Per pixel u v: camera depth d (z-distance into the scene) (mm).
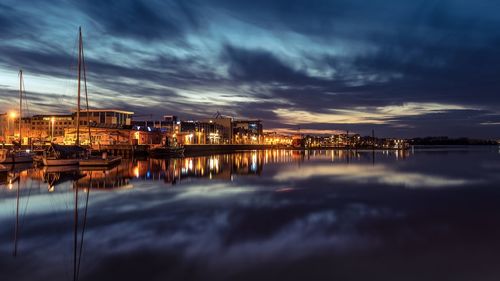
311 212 18844
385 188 28734
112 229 15281
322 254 12086
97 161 49812
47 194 25359
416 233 14719
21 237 14211
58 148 49375
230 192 26391
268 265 11133
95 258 11734
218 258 11711
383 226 15820
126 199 23141
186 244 13141
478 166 56625
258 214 18312
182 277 10273
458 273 10594
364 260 11547
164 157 88188
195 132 164000
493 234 14625
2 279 10172
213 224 16141
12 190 27406
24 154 55781
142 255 12000
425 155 110938
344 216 17859
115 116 137125
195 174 41906
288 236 14164
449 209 19859
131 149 87125
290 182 33250
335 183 32344
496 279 10203
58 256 11961
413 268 10953
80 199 23172
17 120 128750
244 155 111125
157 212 18828
